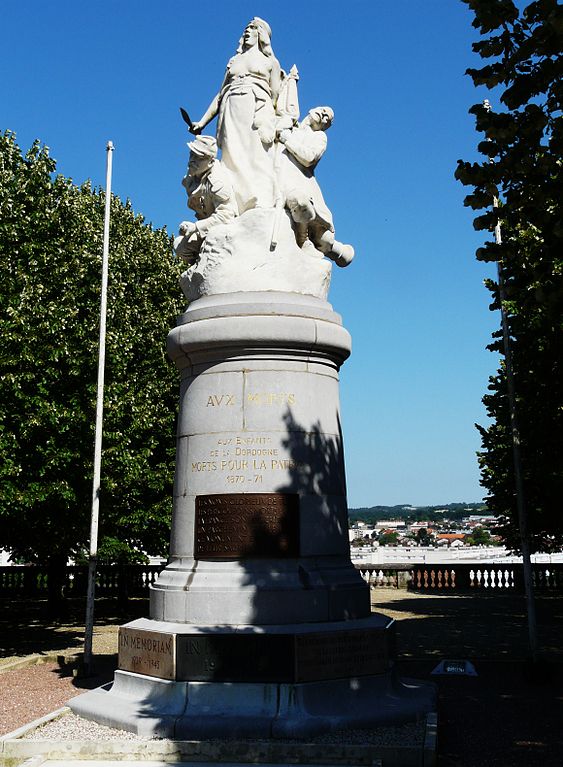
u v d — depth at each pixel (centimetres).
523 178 844
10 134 2009
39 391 1631
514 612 2272
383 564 3194
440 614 2222
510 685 1180
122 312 2369
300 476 984
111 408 1864
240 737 801
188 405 1040
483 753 810
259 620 911
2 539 1900
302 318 1020
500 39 814
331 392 1053
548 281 877
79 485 1755
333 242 1141
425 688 984
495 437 2328
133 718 832
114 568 3062
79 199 2334
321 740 792
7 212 1769
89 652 1322
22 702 1078
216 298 1049
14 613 2491
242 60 1204
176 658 873
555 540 2572
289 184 1124
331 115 1202
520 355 1589
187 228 1138
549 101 823
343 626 910
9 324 1598
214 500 973
